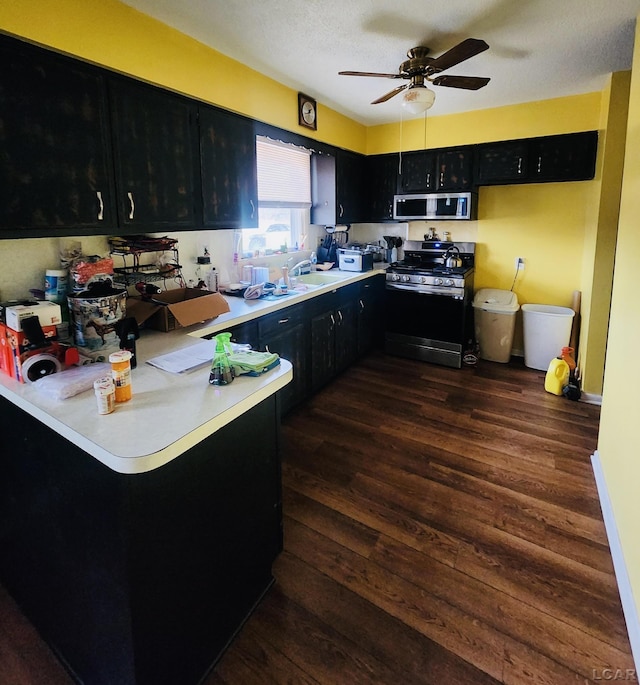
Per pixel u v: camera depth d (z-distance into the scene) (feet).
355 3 6.49
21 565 5.06
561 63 8.99
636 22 6.80
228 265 10.27
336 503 7.17
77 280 6.23
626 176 6.97
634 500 5.27
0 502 5.22
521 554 6.05
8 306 5.01
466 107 12.25
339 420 10.03
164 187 7.23
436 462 8.33
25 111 5.32
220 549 4.53
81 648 4.31
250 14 6.74
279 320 9.32
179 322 6.81
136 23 6.50
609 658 4.61
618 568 5.58
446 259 14.11
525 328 13.15
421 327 13.75
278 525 5.68
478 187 13.60
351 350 13.15
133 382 4.83
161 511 3.72
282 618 5.11
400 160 14.02
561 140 11.52
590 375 10.80
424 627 4.98
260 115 9.29
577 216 12.67
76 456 3.80
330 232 14.73
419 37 7.65
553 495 7.32
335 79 9.72
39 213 5.56
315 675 4.47
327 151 12.37
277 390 4.99
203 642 4.42
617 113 9.56
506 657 4.63
